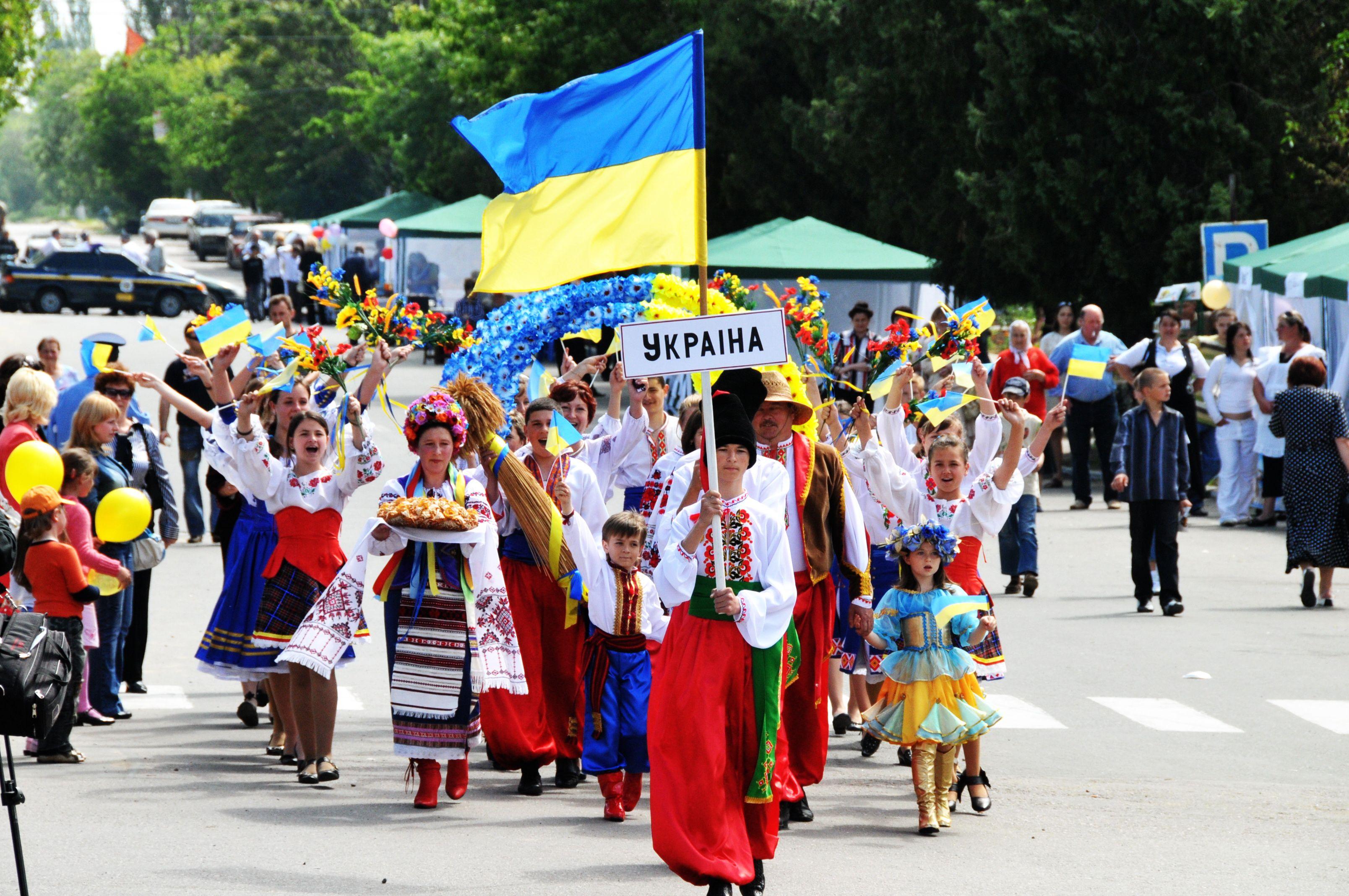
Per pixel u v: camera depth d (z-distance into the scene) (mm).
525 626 20766
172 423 66875
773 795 15812
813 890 16172
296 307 112812
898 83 67438
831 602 19000
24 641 14672
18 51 112500
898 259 62344
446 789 20281
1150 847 18078
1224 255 54500
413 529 19141
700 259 20438
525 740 20453
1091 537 44562
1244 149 60531
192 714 25781
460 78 102000
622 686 19109
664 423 24812
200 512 43000
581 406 24750
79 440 25109
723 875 14992
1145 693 26984
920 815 18609
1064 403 21547
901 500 22344
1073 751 23234
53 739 21703
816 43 74438
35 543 21578
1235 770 22156
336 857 16984
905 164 69500
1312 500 34625
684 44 21375
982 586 21391
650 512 19547
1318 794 20750
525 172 22078
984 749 23391
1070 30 59188
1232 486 46219
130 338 99312
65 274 117625
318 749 20625
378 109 150375
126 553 25453
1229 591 36750
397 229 97500
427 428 19781
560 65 94875
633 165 21609
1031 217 62250
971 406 39219
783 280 61688
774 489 16562
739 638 15594
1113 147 60906
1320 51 61938
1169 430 33844
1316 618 33562
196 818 18625
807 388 23609
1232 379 45969
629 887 15992
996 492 21141
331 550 21297
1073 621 33281
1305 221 62500
